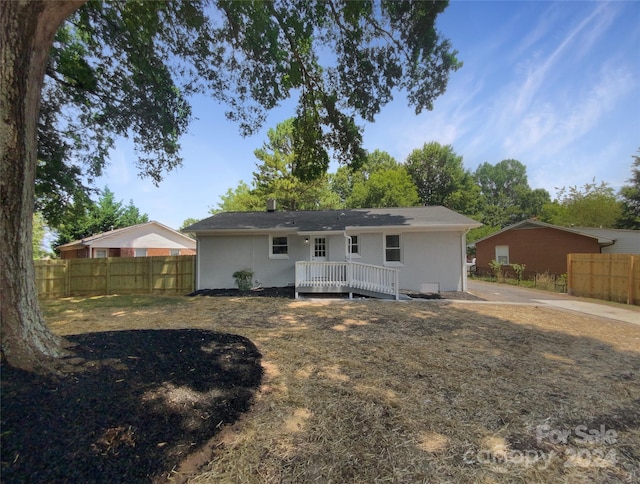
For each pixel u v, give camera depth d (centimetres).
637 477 221
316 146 1063
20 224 301
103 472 201
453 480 213
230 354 415
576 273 1225
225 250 1273
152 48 820
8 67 288
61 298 1191
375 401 324
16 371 270
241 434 262
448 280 1196
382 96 909
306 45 825
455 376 392
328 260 1248
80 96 936
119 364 323
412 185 3322
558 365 437
